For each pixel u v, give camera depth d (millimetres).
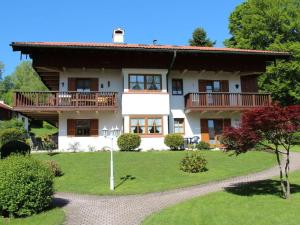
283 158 23047
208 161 21812
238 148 13562
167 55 27625
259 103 28188
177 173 18703
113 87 27891
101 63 27016
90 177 18031
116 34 32031
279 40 38156
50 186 12227
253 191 14375
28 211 11258
